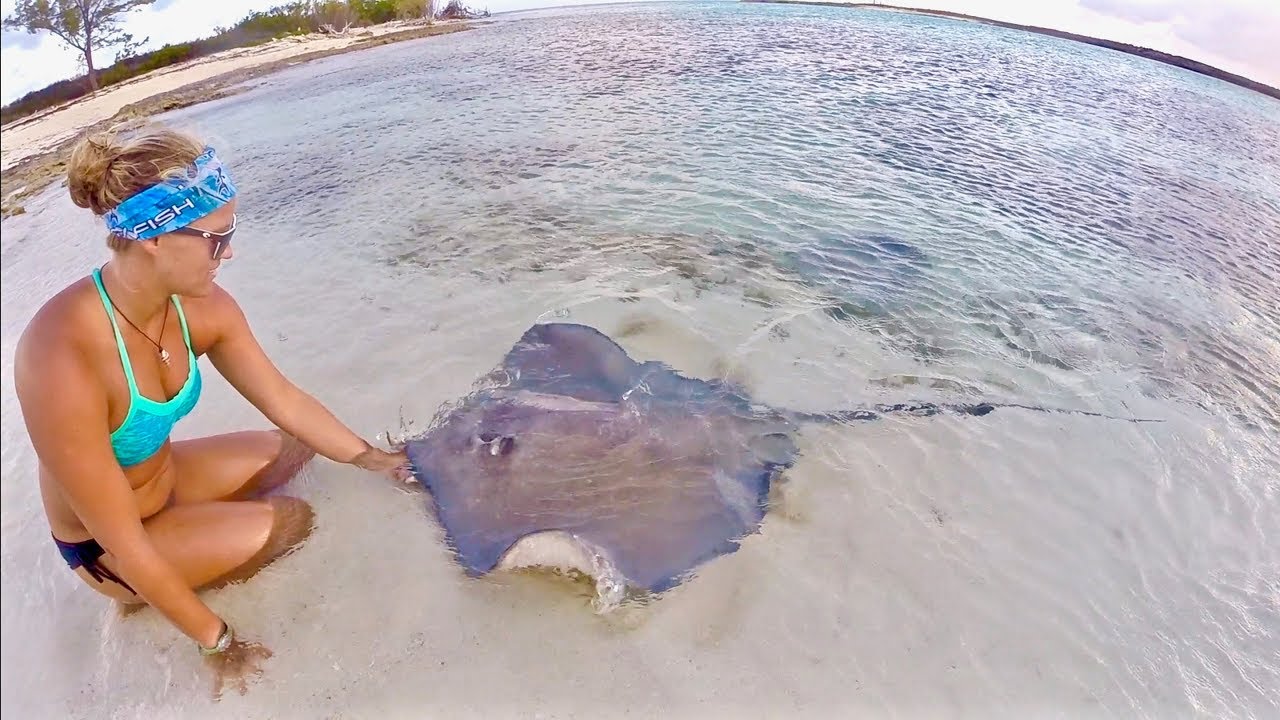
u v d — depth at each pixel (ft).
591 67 47.37
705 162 27.84
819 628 9.70
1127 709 8.77
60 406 7.63
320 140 33.14
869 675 9.10
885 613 9.93
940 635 9.64
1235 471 13.01
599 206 23.71
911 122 34.58
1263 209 26.40
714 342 16.22
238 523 10.07
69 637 9.93
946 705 8.73
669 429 12.40
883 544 11.02
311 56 61.26
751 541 10.95
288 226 23.24
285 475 11.79
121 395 8.46
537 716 8.64
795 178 26.30
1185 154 32.01
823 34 63.10
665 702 8.78
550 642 9.53
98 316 8.12
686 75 43.78
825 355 15.92
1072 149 31.86
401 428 13.39
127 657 9.55
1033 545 11.15
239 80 52.16
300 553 10.71
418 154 29.94
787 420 13.53
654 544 10.48
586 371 14.25
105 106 49.01
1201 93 42.83
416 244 21.35
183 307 9.23
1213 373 16.11
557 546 9.78
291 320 17.47
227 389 15.03
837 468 12.51
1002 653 9.42
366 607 9.96
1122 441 13.57
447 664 9.27
